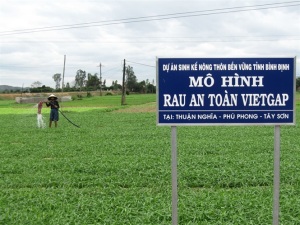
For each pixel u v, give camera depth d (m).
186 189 11.26
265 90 6.61
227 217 8.66
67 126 30.69
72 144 20.16
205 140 20.59
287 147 17.67
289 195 10.27
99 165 14.22
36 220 8.66
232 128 26.67
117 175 12.88
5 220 8.71
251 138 21.33
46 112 55.16
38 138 23.06
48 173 13.41
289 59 6.58
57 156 17.19
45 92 156.88
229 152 16.94
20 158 16.84
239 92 6.61
